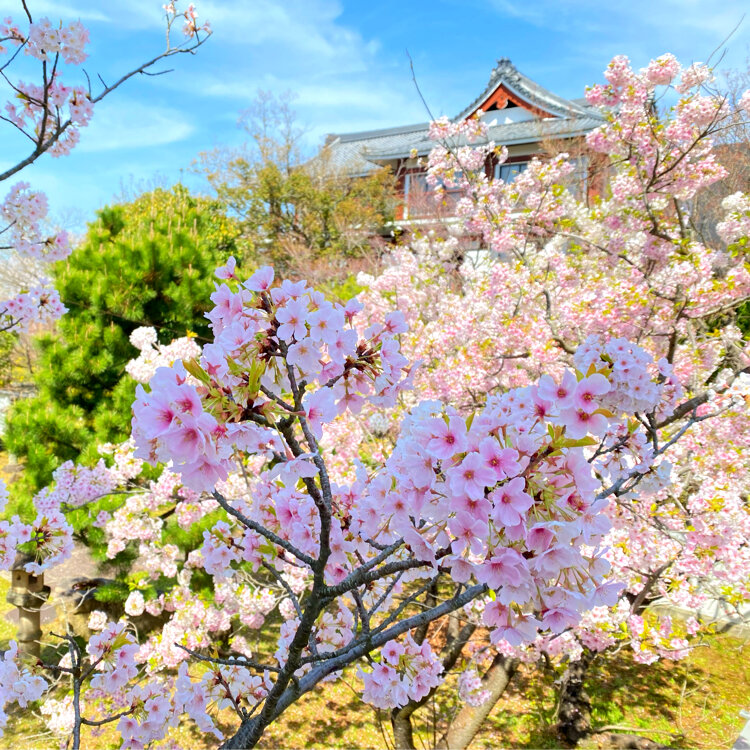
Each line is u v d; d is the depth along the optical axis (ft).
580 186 34.40
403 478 4.33
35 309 12.38
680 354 15.58
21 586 19.45
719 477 13.38
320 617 7.33
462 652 19.47
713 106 14.32
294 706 18.98
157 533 17.80
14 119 9.84
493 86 64.49
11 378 42.93
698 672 20.26
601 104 16.26
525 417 4.32
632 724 17.62
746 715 16.74
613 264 18.67
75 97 9.91
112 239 24.49
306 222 80.53
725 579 12.90
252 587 16.84
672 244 16.11
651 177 15.67
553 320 17.76
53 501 15.69
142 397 3.55
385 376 5.19
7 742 15.43
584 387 4.01
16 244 11.25
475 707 13.39
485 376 18.30
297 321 4.34
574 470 3.90
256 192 83.30
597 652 14.93
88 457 18.63
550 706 18.34
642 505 12.46
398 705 6.57
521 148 60.13
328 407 4.65
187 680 7.24
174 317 22.80
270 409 3.95
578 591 4.03
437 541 4.21
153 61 9.89
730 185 26.30
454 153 20.26
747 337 16.89
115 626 8.14
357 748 16.76
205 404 3.69
